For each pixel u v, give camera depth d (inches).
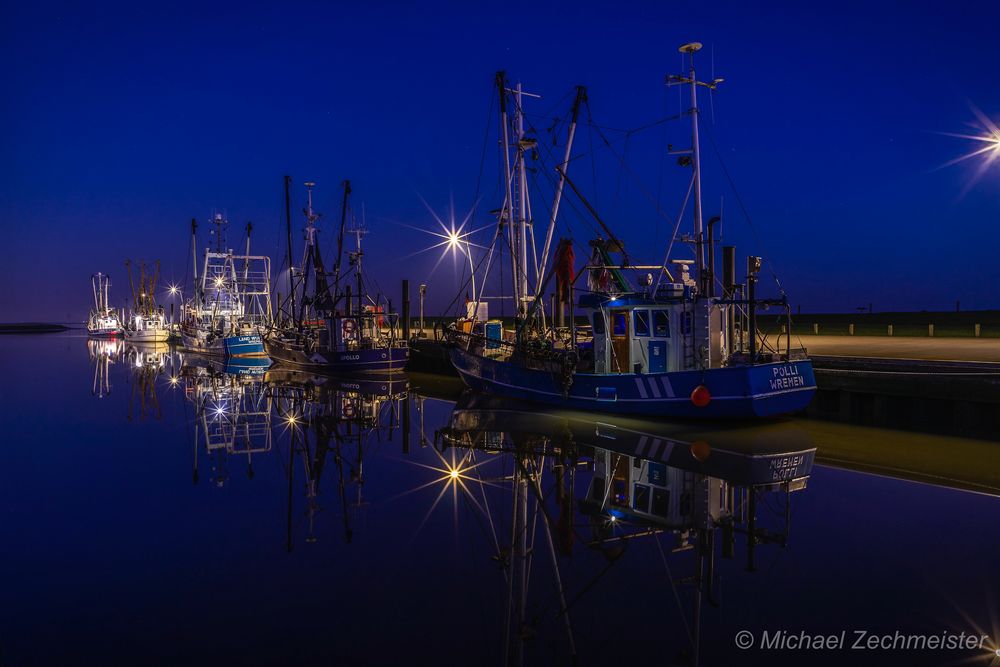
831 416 710.5
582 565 330.6
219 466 582.6
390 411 906.1
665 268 734.5
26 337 4758.9
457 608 283.1
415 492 479.8
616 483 480.4
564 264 790.5
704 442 602.9
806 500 425.4
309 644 250.2
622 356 737.0
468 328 1104.2
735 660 233.0
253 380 1354.6
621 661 235.1
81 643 252.8
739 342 732.7
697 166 702.5
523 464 554.6
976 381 611.2
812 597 283.4
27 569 332.2
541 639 250.7
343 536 383.2
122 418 879.7
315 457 618.5
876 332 1524.4
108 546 367.6
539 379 826.2
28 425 824.3
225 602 290.8
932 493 437.4
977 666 225.3
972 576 300.2
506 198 927.7
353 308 1545.3
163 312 3422.7
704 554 338.6
